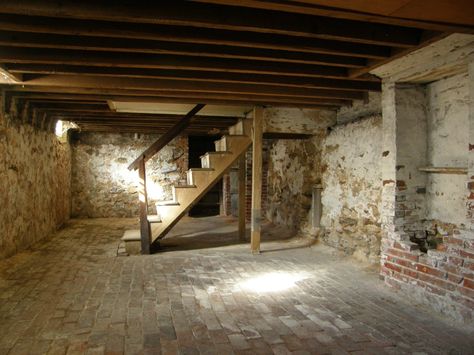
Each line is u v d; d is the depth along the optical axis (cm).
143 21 225
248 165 867
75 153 852
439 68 305
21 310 294
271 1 199
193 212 988
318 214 582
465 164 317
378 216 428
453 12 212
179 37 254
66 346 235
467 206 274
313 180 589
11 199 457
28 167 522
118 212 873
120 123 702
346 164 492
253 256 490
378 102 432
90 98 456
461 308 274
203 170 526
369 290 349
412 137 355
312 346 238
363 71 330
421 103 357
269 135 588
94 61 306
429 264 306
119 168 870
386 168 364
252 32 265
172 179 894
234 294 336
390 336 254
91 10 215
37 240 566
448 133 335
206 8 227
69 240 593
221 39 260
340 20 250
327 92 434
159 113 582
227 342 242
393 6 204
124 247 524
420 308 304
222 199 945
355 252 470
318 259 473
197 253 507
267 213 808
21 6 208
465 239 274
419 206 359
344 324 272
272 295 334
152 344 238
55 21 238
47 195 627
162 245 564
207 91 406
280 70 334
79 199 855
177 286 358
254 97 451
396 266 347
